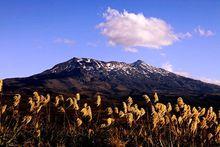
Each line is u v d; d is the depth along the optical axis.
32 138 12.83
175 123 13.41
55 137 13.34
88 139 13.16
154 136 13.02
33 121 13.46
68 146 13.02
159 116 12.77
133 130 13.55
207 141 13.20
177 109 13.12
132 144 13.02
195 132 13.22
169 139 12.81
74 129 13.59
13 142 12.12
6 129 12.26
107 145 12.92
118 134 13.57
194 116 13.23
